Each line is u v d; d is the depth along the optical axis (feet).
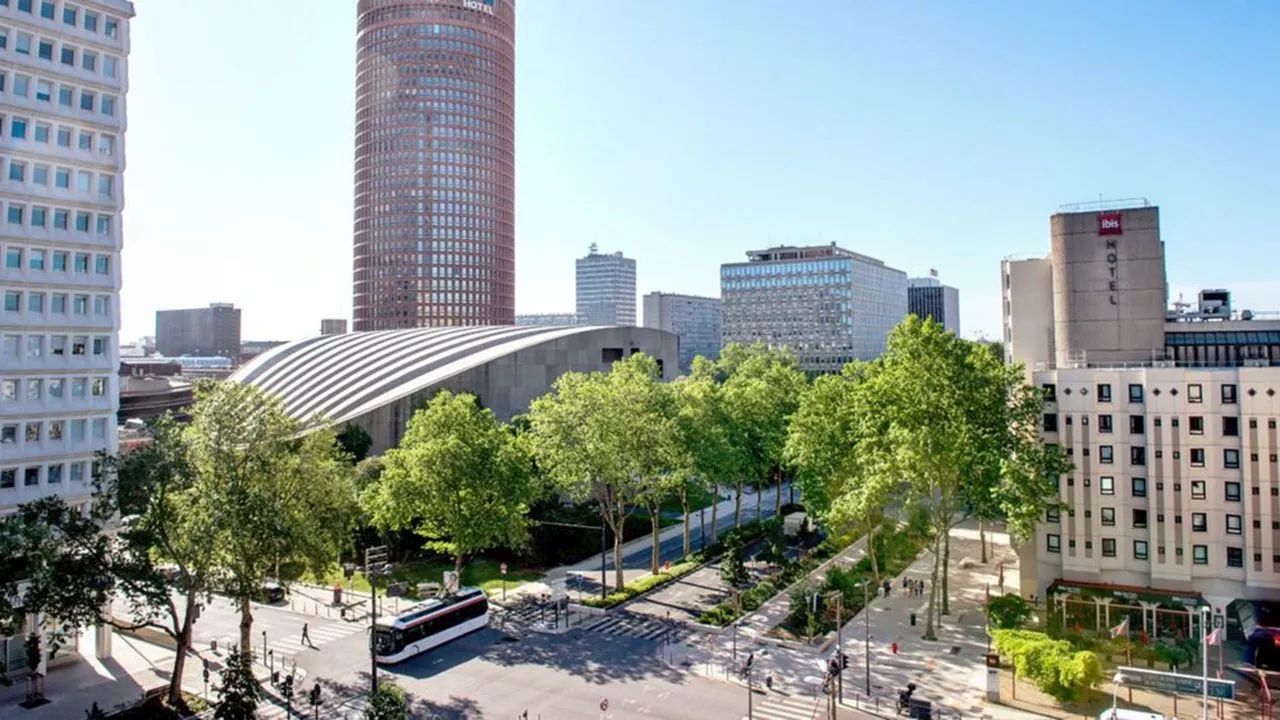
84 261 220.23
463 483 243.19
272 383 552.82
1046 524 226.79
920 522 263.29
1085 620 213.87
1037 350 286.46
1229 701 174.81
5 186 201.77
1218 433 209.87
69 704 178.60
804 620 230.68
